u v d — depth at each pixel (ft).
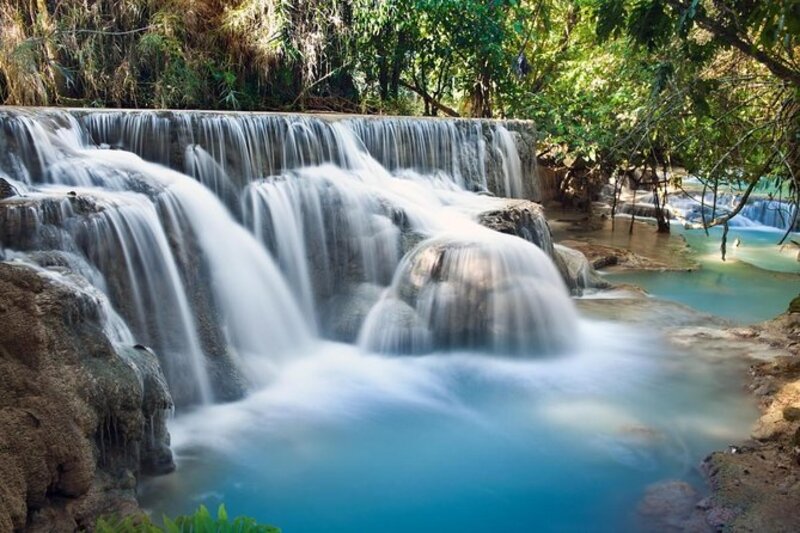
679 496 15.16
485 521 14.80
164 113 23.77
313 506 15.15
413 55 44.86
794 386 20.36
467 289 24.03
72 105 31.42
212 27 35.65
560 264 31.24
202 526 9.39
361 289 25.40
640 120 24.27
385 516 14.90
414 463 16.97
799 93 16.70
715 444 17.72
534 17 48.52
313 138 27.76
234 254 22.85
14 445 11.63
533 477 16.40
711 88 19.20
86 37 31.96
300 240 25.38
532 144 38.88
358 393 20.89
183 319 20.13
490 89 49.37
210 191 23.54
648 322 27.14
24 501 11.27
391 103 44.52
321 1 38.42
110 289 18.31
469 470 16.71
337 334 24.43
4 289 13.67
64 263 16.83
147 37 32.24
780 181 25.14
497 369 22.68
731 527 13.75
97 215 18.34
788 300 32.12
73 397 13.19
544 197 55.93
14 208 16.63
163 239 20.26
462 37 44.21
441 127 33.32
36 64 29.91
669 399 20.42
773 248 44.78
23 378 12.67
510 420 19.26
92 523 12.59
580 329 25.88
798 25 11.82
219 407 19.43
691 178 61.36
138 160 22.89
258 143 25.88
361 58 41.55
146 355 16.25
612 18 15.48
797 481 15.07
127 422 14.38
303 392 20.83
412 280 24.67
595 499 15.52
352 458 17.11
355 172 28.84
